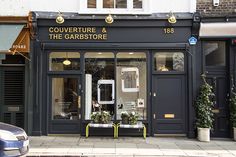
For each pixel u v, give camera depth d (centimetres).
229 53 1315
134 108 1334
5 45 1232
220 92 1330
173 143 1210
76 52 1328
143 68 1334
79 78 1327
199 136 1257
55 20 1299
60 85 1331
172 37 1315
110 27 1313
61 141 1218
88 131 1300
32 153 1031
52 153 1036
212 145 1192
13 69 1323
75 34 1312
